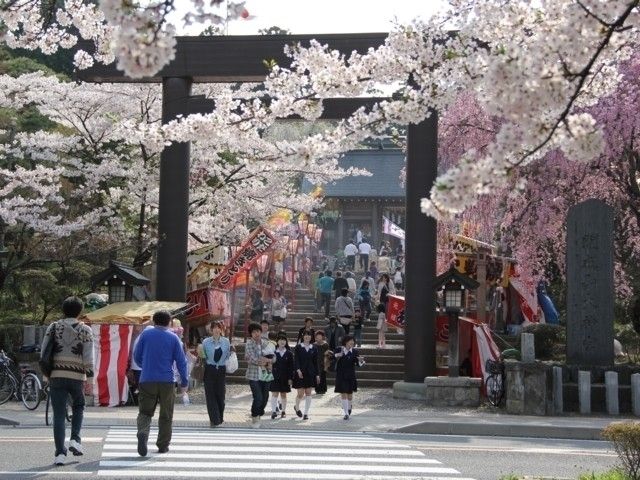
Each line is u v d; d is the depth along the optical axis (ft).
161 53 18.84
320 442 46.96
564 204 86.69
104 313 68.23
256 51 74.79
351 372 59.47
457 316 70.44
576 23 20.58
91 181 86.58
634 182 83.76
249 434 50.11
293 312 114.21
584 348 69.92
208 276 100.37
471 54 28.96
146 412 39.22
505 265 95.91
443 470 38.11
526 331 89.10
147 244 89.97
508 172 20.30
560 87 20.20
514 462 41.55
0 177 86.22
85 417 57.21
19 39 35.37
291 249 121.60
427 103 30.81
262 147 88.33
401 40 31.27
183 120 32.19
